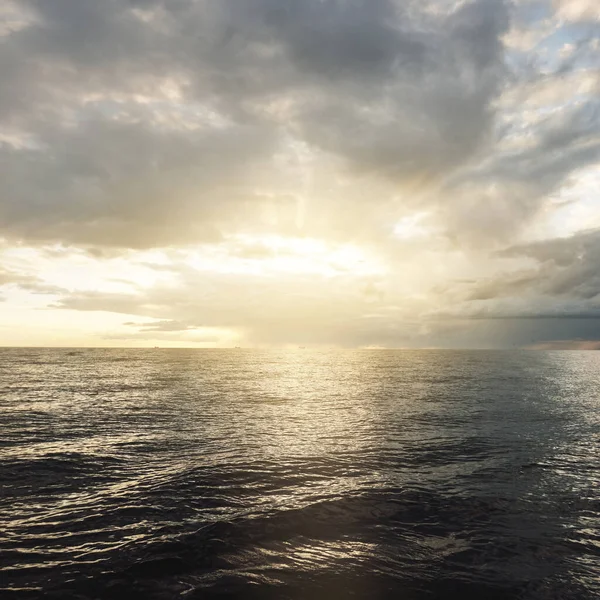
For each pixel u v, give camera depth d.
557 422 21.33
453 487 11.14
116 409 24.25
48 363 69.38
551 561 7.33
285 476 11.89
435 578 6.71
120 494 10.36
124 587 6.34
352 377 49.41
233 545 7.70
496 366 72.00
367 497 10.26
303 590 6.30
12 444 15.59
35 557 7.21
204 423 20.11
